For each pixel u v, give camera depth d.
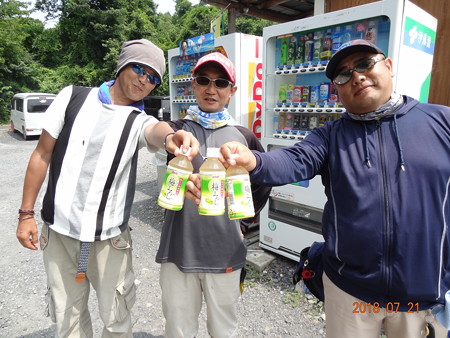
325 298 1.42
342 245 1.23
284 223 3.06
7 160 8.50
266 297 2.60
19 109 12.16
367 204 1.16
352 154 1.22
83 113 1.46
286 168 1.23
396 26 2.16
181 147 1.10
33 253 3.43
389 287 1.17
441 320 1.16
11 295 2.68
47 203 1.49
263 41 3.03
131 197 1.61
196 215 1.52
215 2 4.90
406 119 1.20
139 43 1.50
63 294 1.54
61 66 20.27
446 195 1.13
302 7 5.23
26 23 21.92
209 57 1.63
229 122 1.70
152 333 2.23
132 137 1.48
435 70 3.46
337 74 1.31
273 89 3.20
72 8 18.83
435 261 1.13
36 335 2.22
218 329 1.65
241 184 1.12
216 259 1.53
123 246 1.57
